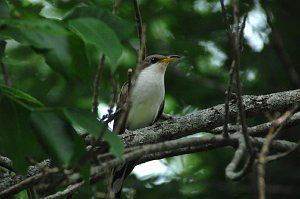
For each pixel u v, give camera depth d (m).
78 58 6.40
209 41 16.44
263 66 15.95
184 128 9.77
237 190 14.39
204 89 16.03
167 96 16.33
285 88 15.64
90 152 6.54
